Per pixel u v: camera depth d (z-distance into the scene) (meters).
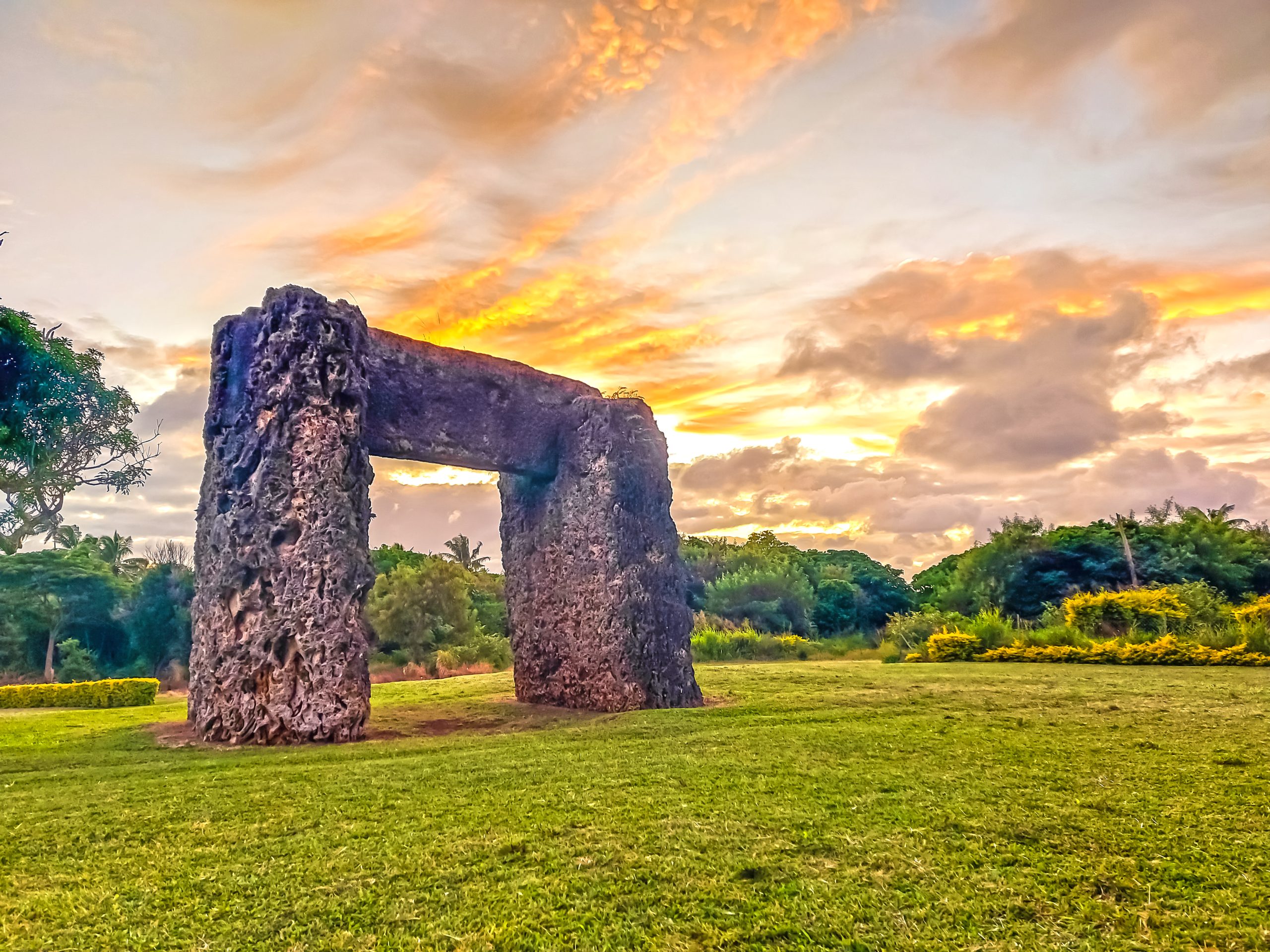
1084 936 3.23
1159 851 4.13
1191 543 34.38
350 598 9.64
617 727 9.44
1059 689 12.45
